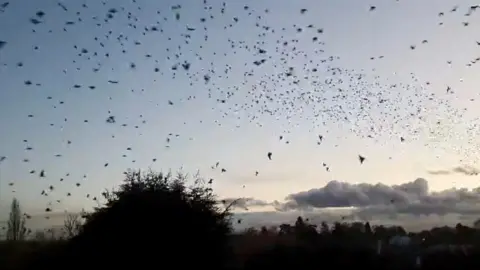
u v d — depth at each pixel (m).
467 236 41.09
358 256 36.38
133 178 31.44
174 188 31.48
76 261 30.00
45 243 31.67
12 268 30.92
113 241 29.70
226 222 32.22
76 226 31.66
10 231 36.09
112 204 30.88
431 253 37.50
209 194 32.25
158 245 29.64
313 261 36.06
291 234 38.16
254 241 36.69
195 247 30.45
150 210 30.14
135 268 29.34
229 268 33.22
